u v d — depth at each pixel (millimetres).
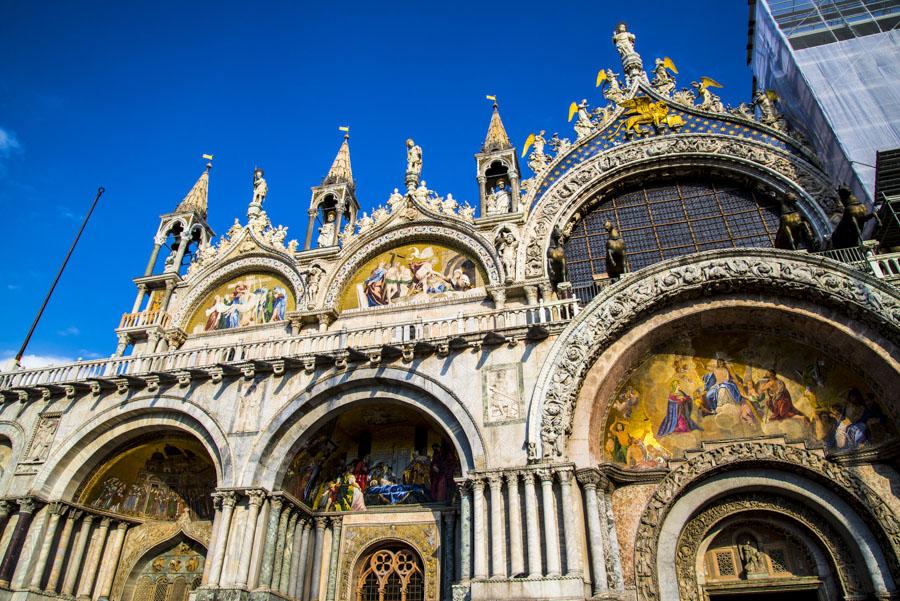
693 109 27266
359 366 20875
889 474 17297
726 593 17750
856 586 16734
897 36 27312
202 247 30609
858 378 18125
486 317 21422
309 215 29656
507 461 17969
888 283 17781
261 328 27281
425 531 20828
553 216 26359
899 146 24219
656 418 19781
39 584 20594
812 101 26359
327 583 21047
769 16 30219
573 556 16141
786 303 18594
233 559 19031
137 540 23703
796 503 18141
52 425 23125
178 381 22391
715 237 25391
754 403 19344
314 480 22438
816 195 24094
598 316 19203
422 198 28047
